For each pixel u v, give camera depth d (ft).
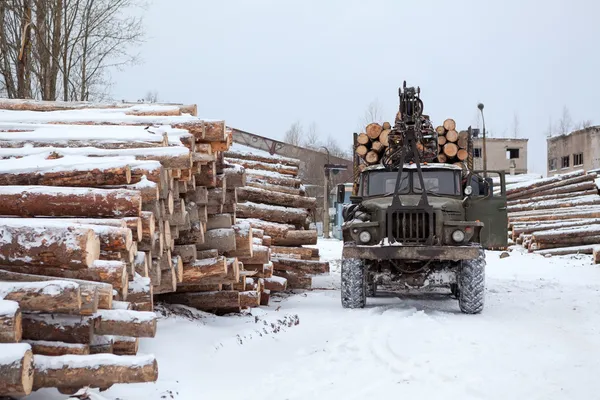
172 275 21.31
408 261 31.17
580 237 60.75
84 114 22.62
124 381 13.75
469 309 29.35
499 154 172.86
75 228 14.26
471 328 24.94
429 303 33.65
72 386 13.71
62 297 13.48
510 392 16.39
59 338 14.26
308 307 31.22
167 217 20.35
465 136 41.98
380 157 41.96
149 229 17.57
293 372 19.12
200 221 24.00
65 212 16.60
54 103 24.68
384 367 19.20
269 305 31.58
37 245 14.12
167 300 25.79
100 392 15.21
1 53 54.80
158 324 21.63
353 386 17.40
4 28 56.13
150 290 17.84
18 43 56.75
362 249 29.84
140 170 17.80
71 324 14.28
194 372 18.24
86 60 67.31
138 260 18.16
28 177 17.37
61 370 13.58
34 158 18.31
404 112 33.81
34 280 14.48
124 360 13.80
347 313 28.96
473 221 31.09
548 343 22.26
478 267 29.53
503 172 34.58
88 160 17.67
